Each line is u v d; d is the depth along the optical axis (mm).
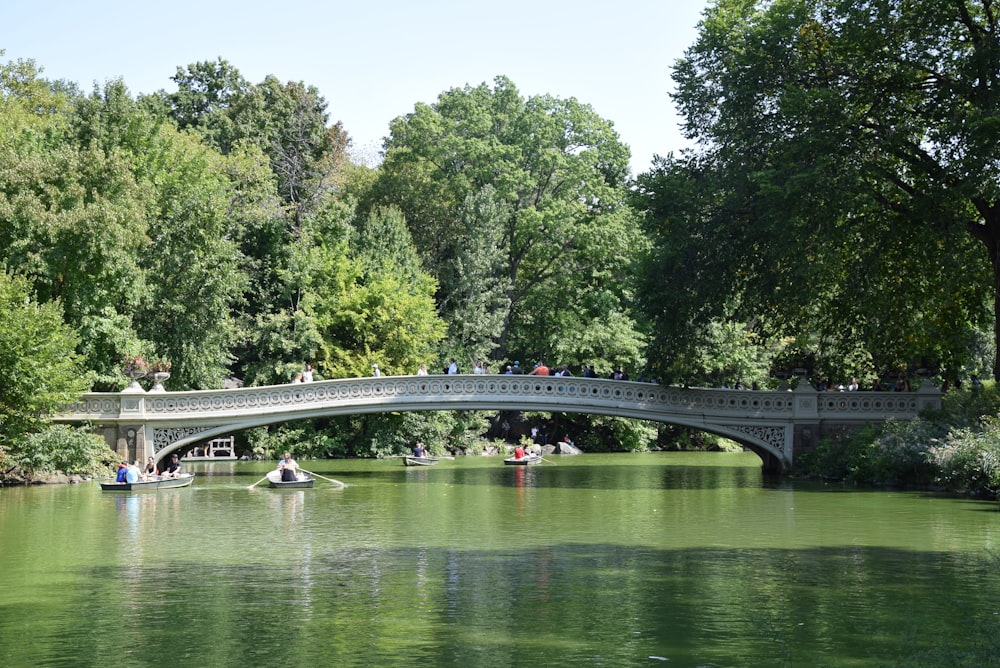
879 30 30047
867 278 31625
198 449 52094
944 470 29250
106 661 11844
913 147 30922
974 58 28438
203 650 12266
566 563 17875
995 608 14008
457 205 61312
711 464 48125
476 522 23609
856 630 12953
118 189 37688
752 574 16688
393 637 12805
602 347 59875
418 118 61312
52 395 32562
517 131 61969
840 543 19906
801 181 29328
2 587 15984
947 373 37219
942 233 29297
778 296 33750
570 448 60812
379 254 55156
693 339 36969
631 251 58812
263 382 50969
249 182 54969
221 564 17969
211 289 44438
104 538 21109
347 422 54062
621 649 12180
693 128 36062
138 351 40250
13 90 59062
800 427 37125
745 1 35344
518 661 11734
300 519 24266
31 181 36062
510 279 61969
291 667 11586
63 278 37125
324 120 68438
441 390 38219
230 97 64312
